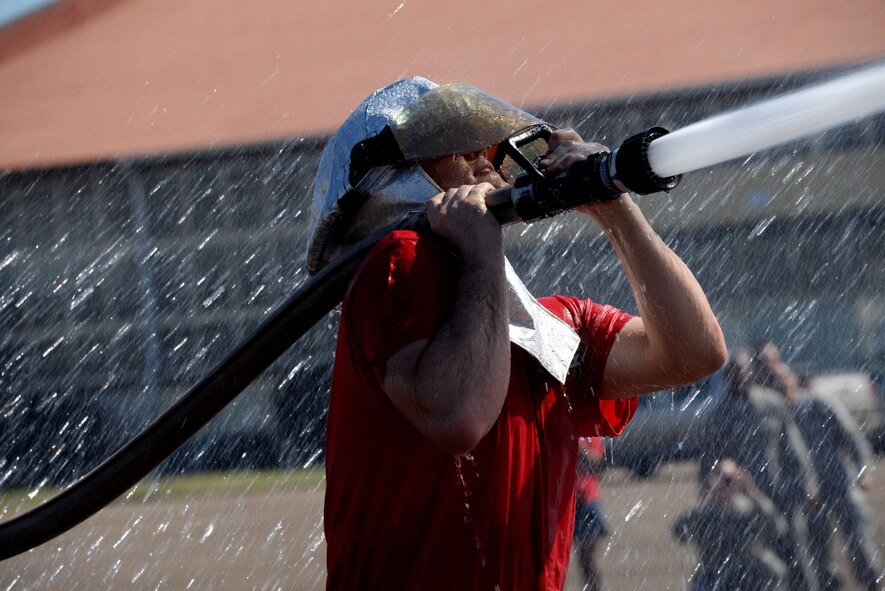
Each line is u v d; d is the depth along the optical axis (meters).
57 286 27.30
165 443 3.91
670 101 24.12
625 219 3.72
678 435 14.48
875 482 14.74
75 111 29.66
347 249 3.75
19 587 12.45
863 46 23.02
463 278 3.25
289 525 15.70
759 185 23.52
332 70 28.12
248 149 27.16
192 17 31.19
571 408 3.81
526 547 3.44
